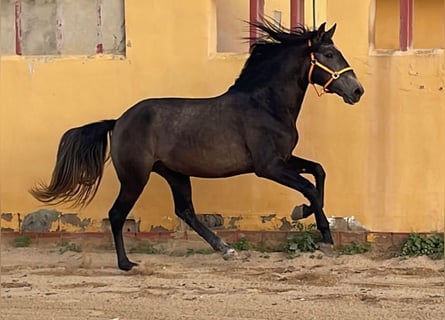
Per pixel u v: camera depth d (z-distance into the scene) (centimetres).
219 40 1283
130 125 914
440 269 894
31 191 965
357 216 984
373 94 979
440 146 966
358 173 984
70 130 929
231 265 935
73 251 1028
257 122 889
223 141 896
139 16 1032
